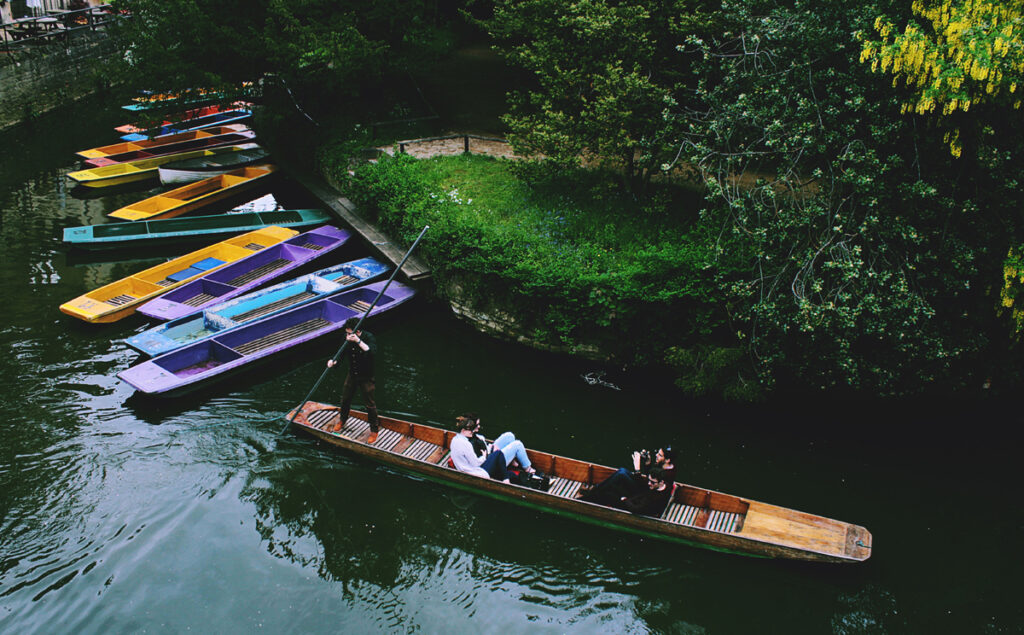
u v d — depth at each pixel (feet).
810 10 28.89
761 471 26.63
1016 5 21.75
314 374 32.63
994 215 25.55
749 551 22.26
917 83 23.88
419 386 31.91
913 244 26.03
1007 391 29.66
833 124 27.30
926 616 20.79
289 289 39.01
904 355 27.09
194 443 27.30
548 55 40.22
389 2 56.29
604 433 28.89
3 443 26.50
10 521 23.00
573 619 20.76
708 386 30.27
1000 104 22.52
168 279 40.42
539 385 32.19
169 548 22.49
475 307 36.55
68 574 21.26
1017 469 26.76
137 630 19.74
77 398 29.66
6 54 70.79
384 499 25.14
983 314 26.94
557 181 45.16
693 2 37.37
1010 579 22.08
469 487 25.29
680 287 30.35
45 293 39.06
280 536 23.30
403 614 20.76
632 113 37.14
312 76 54.54
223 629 19.95
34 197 54.19
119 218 49.57
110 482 24.99
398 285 39.81
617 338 32.83
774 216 27.89
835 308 25.17
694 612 20.98
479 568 22.45
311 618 20.47
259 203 55.26
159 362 30.81
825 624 20.58
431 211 40.68
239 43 52.08
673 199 41.01
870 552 21.54
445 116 62.54
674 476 24.48
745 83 30.91
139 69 51.93
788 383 30.73
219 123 73.77
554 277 32.86
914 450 27.76
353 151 53.31
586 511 23.76
